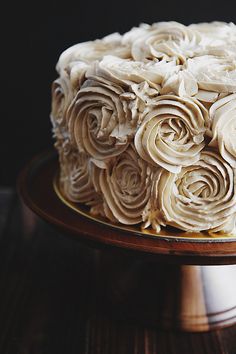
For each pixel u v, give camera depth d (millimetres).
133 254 392
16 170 722
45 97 687
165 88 387
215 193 392
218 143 379
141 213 403
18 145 709
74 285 518
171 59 420
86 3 643
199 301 469
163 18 644
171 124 385
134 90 385
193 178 391
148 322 464
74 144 427
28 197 462
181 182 394
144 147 384
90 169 421
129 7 642
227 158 383
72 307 487
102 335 455
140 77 393
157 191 390
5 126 701
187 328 457
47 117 696
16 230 608
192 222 396
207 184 392
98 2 642
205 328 457
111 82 399
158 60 425
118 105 394
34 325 466
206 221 396
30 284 519
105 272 528
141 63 417
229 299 475
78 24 652
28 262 554
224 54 424
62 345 445
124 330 461
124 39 465
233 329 463
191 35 450
